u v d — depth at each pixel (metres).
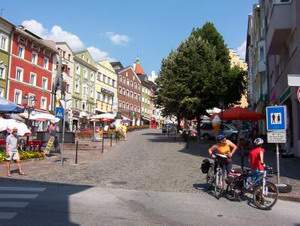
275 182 13.85
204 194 12.34
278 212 9.99
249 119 24.72
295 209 10.48
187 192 12.62
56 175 15.80
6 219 8.05
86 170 17.58
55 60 62.12
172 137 47.66
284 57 25.14
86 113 75.00
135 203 10.41
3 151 21.86
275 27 22.36
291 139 24.11
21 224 7.68
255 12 42.88
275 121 12.66
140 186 13.55
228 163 11.91
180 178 15.49
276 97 28.62
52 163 20.23
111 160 22.02
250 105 64.19
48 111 59.31
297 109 21.83
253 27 50.97
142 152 27.05
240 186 11.38
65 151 27.81
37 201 10.15
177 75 37.72
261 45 39.09
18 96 52.22
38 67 56.91
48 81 59.66
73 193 11.70
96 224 7.89
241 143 23.34
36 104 56.25
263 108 39.41
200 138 40.06
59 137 27.61
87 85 75.88
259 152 11.08
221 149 12.23
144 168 18.45
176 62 38.19
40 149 25.02
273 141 12.66
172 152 26.83
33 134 37.53
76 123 70.12
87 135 44.97
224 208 10.21
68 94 67.00
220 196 11.67
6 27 48.84
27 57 54.16
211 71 37.59
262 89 40.94
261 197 10.42
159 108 42.56
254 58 51.75
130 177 15.61
